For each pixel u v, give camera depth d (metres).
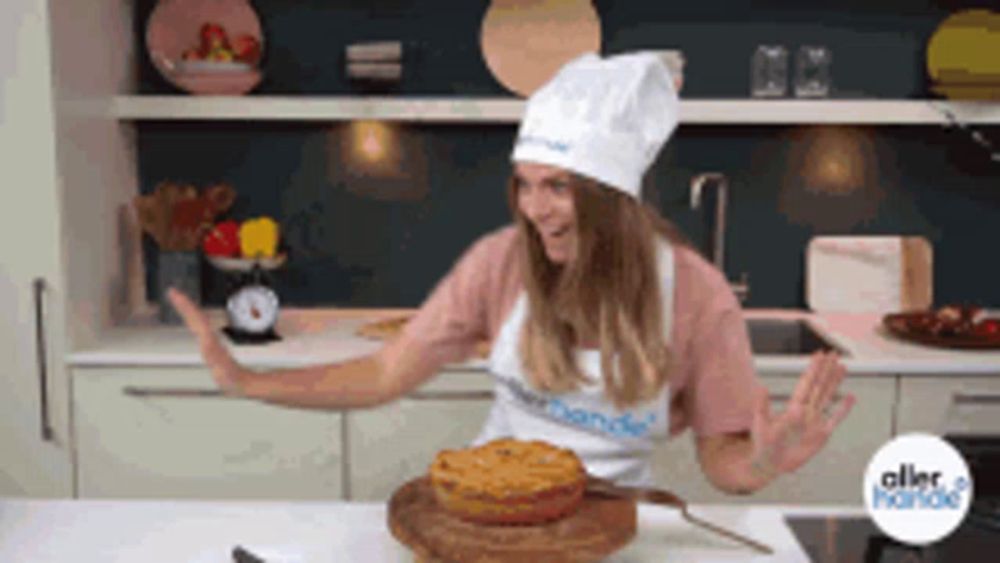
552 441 1.55
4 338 2.59
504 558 1.05
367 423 2.60
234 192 2.97
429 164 3.12
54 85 2.47
